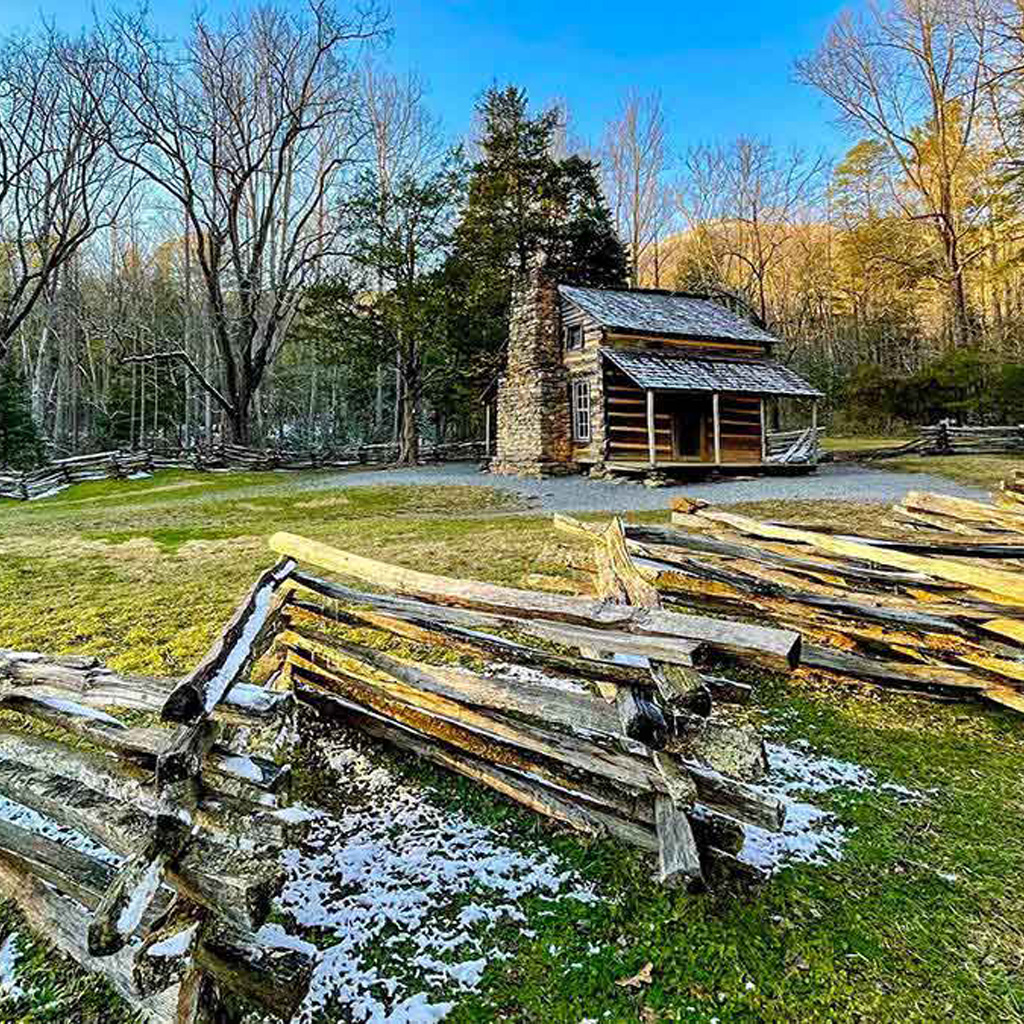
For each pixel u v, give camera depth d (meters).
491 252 26.42
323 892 2.30
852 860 2.42
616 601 2.60
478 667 4.02
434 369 25.69
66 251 22.45
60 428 35.31
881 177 27.22
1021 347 23.19
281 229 28.28
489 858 2.47
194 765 1.86
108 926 1.57
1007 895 2.24
